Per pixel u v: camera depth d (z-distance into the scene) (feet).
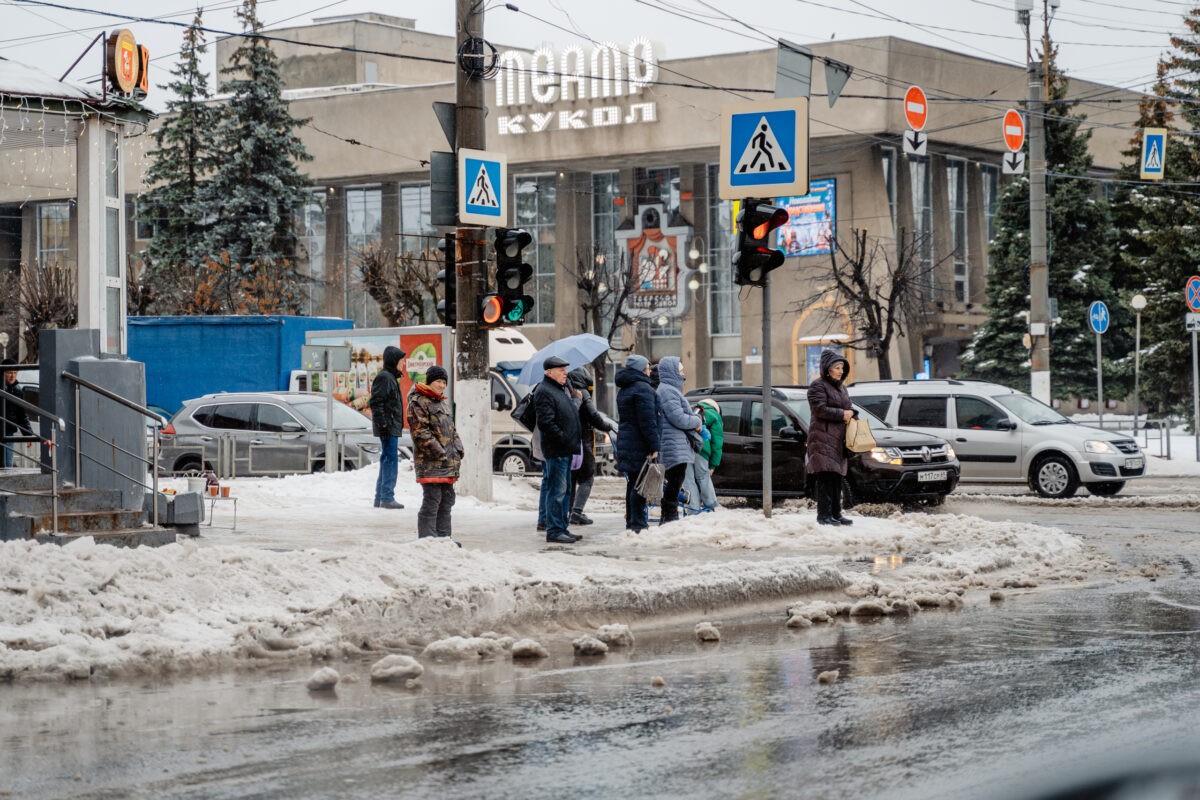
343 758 22.76
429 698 28.19
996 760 21.98
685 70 208.44
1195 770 15.66
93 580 33.91
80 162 55.01
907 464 74.74
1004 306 197.57
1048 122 197.16
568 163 222.69
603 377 211.20
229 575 36.09
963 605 42.70
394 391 69.15
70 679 30.22
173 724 25.57
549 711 26.68
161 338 118.93
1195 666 31.07
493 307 68.80
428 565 39.81
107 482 49.80
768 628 38.86
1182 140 186.70
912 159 210.79
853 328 202.80
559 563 43.70
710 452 65.67
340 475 79.56
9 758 22.86
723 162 58.08
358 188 242.78
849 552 53.42
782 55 60.80
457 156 70.13
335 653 33.58
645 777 21.33
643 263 222.69
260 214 212.43
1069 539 58.44
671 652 34.53
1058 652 33.22
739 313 218.79
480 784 21.02
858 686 29.01
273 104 212.64
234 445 88.38
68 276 200.34
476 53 70.49
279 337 116.88
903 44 194.08
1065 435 84.69
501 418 115.14
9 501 43.37
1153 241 180.65
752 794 20.22
